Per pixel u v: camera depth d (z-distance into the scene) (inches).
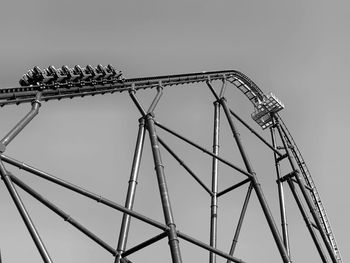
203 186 1106.1
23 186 644.7
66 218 675.4
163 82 1152.2
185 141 1002.7
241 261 794.8
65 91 864.9
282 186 1321.4
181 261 682.2
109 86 965.8
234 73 1584.6
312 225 1243.8
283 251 919.0
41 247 593.3
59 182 665.0
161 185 794.8
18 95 764.6
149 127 928.9
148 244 728.3
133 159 909.2
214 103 1291.8
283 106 1504.7
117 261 727.7
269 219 967.6
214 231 1049.5
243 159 1094.4
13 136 681.0
